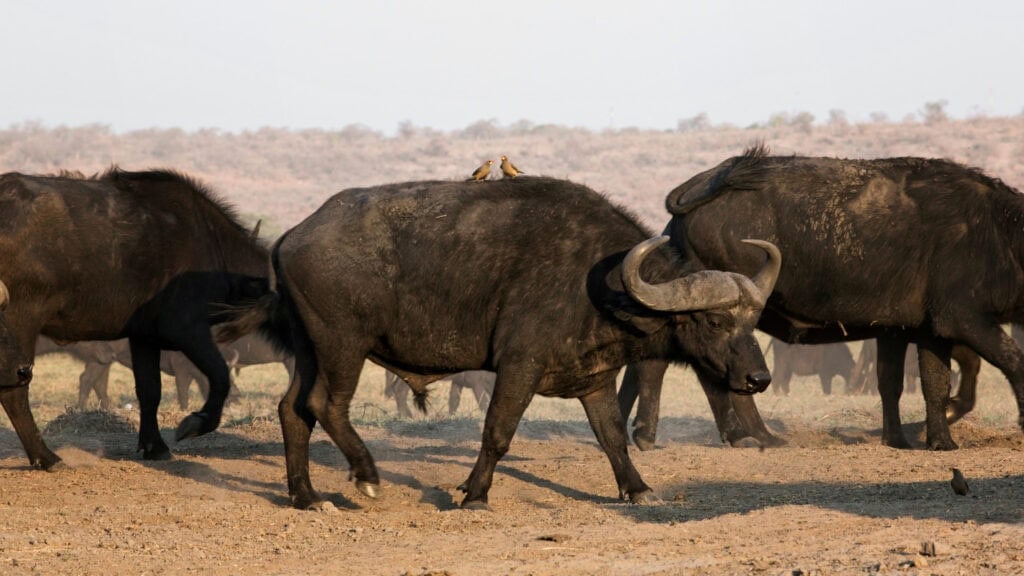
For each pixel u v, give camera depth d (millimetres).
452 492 40906
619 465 39000
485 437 37438
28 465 47469
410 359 38562
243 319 40750
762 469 44094
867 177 48469
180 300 49406
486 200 37812
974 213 47906
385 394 88312
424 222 37625
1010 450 48188
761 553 27703
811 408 73562
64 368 113188
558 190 38156
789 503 36250
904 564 25266
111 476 44406
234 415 72812
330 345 37812
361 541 32062
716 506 36719
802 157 49688
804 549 27906
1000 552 25906
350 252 37406
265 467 46969
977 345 47844
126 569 28797
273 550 31062
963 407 53625
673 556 28000
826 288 48281
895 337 51562
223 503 38094
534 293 37000
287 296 38438
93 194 47969
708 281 35906
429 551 30062
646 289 35156
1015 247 47562
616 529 31969
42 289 46188
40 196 46156
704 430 59969
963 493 35062
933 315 48281
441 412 76000
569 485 42031
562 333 37031
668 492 39938
